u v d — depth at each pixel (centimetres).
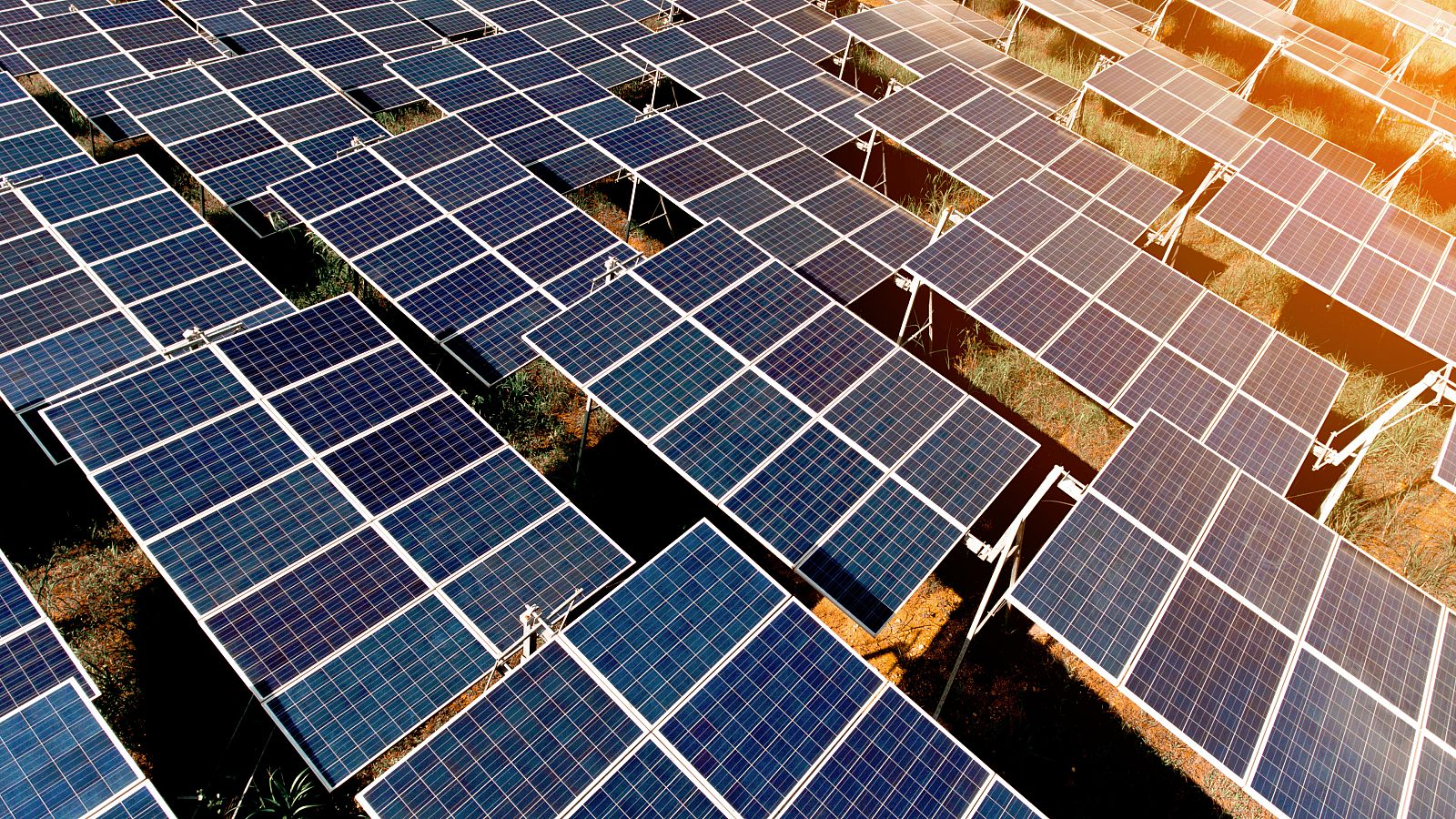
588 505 1800
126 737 1388
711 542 1340
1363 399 2102
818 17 3366
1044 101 2817
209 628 1195
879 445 1563
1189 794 1507
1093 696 1617
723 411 1580
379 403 1519
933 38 3089
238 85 2514
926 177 2816
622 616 1235
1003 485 1541
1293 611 1350
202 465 1373
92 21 2741
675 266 1820
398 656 1207
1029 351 1789
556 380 2025
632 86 3133
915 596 1739
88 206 1861
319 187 2050
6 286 1664
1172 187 2339
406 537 1340
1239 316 1914
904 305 2311
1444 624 1374
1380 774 1194
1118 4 3497
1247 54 3472
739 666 1202
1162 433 1587
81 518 1645
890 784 1120
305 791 1292
